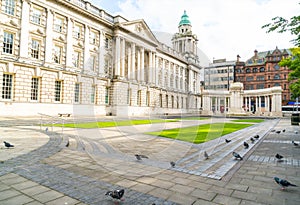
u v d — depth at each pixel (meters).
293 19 8.69
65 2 28.66
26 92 24.39
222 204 3.49
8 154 6.72
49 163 5.79
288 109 59.88
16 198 3.63
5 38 23.41
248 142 10.26
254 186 4.31
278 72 69.31
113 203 3.46
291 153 7.66
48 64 26.80
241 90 43.41
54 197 3.68
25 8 24.80
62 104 27.67
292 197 3.78
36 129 13.86
